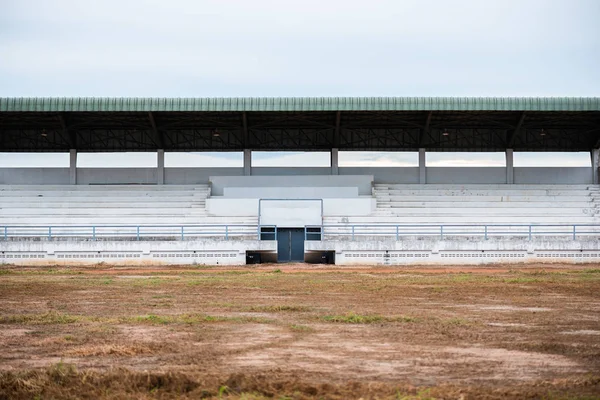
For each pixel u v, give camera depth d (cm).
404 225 5403
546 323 2177
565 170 6519
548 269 4478
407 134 6475
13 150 6506
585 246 4988
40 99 5775
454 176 6475
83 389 1417
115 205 5891
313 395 1363
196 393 1380
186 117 6222
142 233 5456
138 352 1756
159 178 6444
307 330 2044
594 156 6531
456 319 2252
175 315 2364
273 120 6259
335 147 6450
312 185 6219
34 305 2661
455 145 6494
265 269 4506
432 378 1493
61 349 1802
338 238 5400
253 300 2805
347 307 2575
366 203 5741
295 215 5422
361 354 1722
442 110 5778
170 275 4066
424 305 2631
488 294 2988
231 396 1363
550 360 1652
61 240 4988
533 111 5944
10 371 1564
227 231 5281
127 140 6500
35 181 6475
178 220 5619
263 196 5972
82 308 2567
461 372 1543
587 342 1864
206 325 2152
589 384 1430
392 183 6419
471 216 5716
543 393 1366
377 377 1503
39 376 1498
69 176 6475
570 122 6356
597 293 3019
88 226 5456
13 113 6047
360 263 4919
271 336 1961
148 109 5775
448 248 4941
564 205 5966
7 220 5606
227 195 5988
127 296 2948
